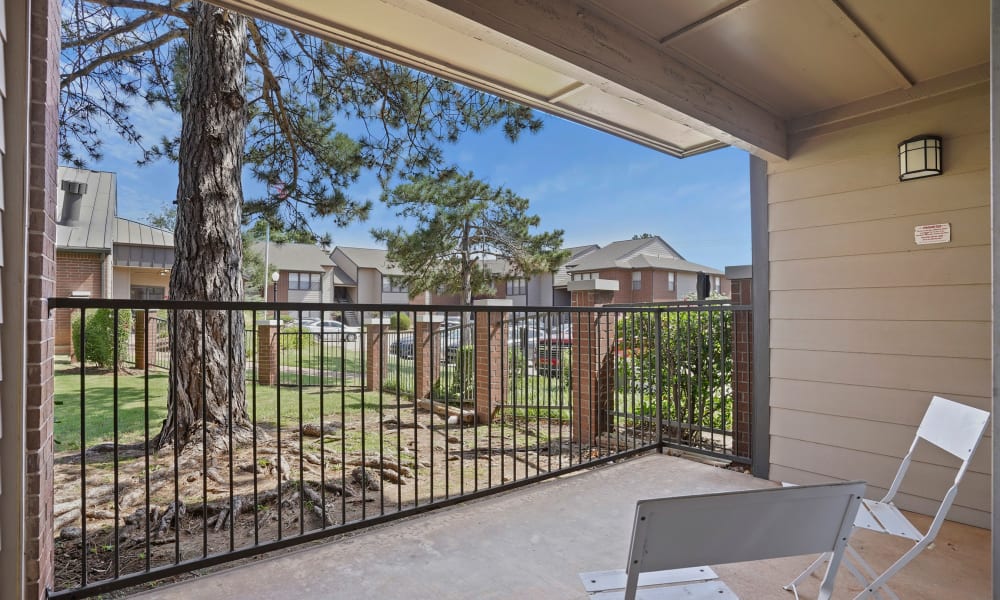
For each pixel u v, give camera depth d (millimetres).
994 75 1280
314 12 2033
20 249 1613
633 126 3393
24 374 1621
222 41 4379
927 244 2869
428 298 31484
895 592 2104
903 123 2955
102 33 4816
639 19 2303
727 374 4332
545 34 2070
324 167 6652
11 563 1589
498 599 2043
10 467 1593
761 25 2318
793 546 1245
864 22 2305
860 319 3115
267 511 3070
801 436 3357
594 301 5016
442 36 2246
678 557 1143
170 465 3754
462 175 13125
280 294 30688
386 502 3242
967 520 2758
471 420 5801
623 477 3537
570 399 4102
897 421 2973
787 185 3438
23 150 1605
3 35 1499
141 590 2078
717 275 32688
